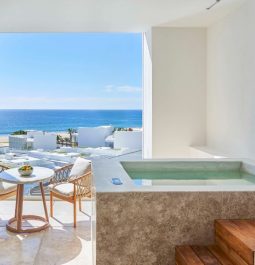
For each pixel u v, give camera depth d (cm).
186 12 461
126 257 234
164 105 548
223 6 433
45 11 451
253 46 391
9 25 521
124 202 231
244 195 237
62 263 311
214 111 519
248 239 199
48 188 437
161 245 235
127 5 431
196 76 551
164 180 347
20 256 324
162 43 543
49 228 398
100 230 231
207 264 204
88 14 466
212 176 367
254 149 389
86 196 416
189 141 554
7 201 500
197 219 236
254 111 389
